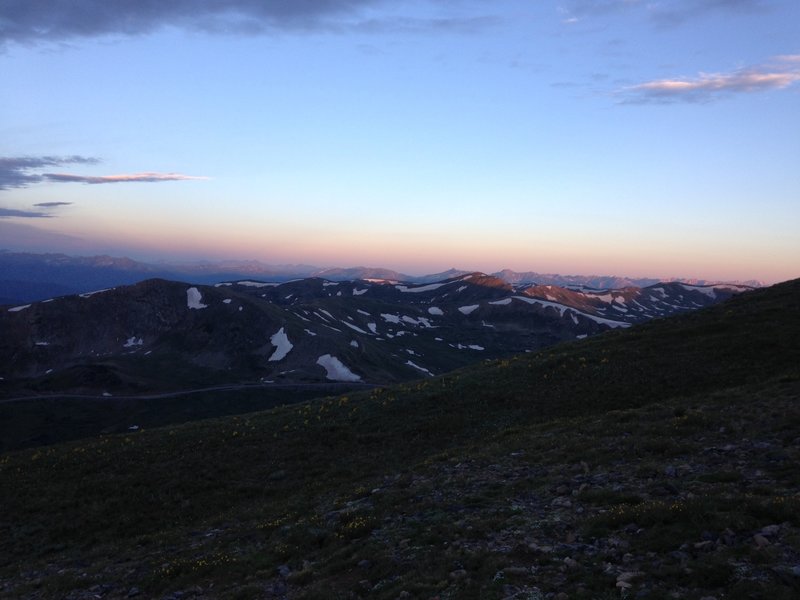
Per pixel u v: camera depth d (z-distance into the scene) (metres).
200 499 27.92
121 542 23.84
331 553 16.78
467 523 16.16
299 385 163.25
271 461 32.12
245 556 18.25
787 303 46.84
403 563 14.42
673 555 11.52
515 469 21.33
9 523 26.95
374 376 178.38
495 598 11.26
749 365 33.53
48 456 36.78
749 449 18.05
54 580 19.86
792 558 10.45
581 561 12.24
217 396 151.50
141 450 36.09
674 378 34.03
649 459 19.09
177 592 16.45
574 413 31.81
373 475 27.52
